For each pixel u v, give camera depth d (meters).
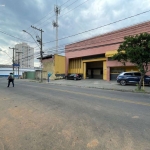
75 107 6.56
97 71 34.09
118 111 5.88
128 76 17.75
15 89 13.41
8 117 5.22
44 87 15.48
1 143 3.36
